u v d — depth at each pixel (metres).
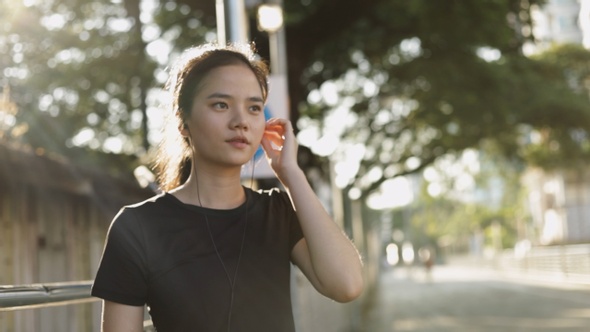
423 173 36.12
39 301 3.20
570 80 27.34
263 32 10.33
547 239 79.31
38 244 8.93
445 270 94.62
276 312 2.47
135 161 20.28
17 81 19.34
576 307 27.38
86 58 20.09
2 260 7.86
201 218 2.49
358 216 38.56
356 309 25.03
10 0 19.36
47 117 19.66
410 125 27.19
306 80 21.03
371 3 17.36
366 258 41.16
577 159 30.38
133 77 20.34
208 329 2.41
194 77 2.54
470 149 29.58
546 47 27.45
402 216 116.69
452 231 118.19
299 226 2.61
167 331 2.44
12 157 8.05
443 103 24.61
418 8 17.69
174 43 20.27
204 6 18.47
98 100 20.67
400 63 21.66
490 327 21.34
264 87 2.69
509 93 22.84
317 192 20.94
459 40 19.27
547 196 76.81
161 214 2.48
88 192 10.01
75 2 19.86
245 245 2.49
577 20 85.19
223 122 2.50
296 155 2.66
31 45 19.88
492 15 17.98
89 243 10.70
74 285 3.64
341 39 19.84
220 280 2.43
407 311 30.86
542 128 26.23
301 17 17.34
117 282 2.42
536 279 51.22
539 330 19.83
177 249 2.45
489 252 103.19
